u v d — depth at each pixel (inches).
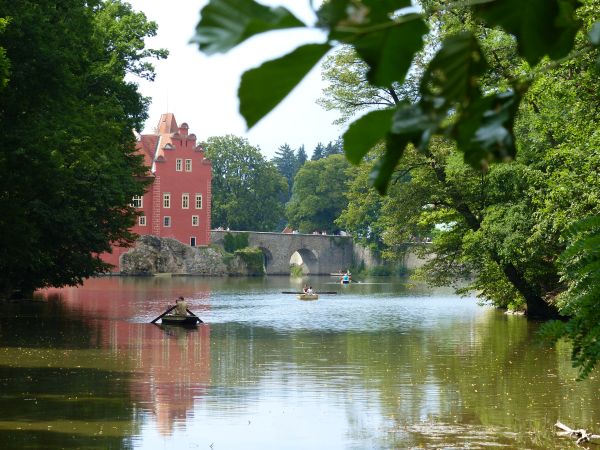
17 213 1273.4
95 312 1964.8
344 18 48.2
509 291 1846.7
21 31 1284.4
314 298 2837.1
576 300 148.4
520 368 1053.8
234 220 5753.0
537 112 1304.1
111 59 1935.3
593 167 1088.8
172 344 1322.6
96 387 888.3
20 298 2347.4
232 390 880.3
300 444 634.8
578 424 706.8
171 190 5054.1
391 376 989.8
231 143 5876.0
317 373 1013.2
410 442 642.2
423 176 1663.4
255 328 1672.0
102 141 1658.5
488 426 701.9
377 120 55.8
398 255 1809.8
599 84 561.3
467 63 55.0
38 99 1334.9
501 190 1526.8
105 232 2028.8
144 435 661.3
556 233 1290.6
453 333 1552.7
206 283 4067.4
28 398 815.7
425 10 53.6
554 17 53.3
